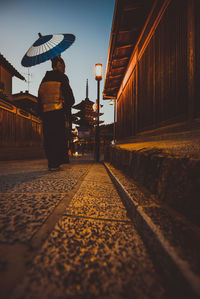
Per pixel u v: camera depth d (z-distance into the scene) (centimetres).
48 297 53
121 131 510
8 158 753
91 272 65
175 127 166
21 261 69
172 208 99
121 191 163
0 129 720
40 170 350
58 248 80
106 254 77
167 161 112
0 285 57
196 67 133
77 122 3203
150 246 79
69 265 69
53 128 319
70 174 292
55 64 317
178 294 54
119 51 361
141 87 291
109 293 55
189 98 142
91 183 225
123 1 222
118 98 589
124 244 86
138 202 114
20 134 878
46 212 119
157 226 78
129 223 110
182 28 154
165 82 192
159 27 209
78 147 2730
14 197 153
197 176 78
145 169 155
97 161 632
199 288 46
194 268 52
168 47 184
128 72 400
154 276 64
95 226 104
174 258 58
